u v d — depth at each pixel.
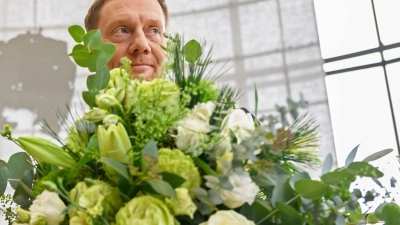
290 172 0.62
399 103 2.06
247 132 0.53
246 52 2.11
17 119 1.98
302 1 2.13
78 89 2.04
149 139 0.54
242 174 0.50
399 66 2.09
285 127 0.56
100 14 1.00
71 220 0.52
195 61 0.64
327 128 1.94
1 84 2.00
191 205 0.50
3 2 2.11
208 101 0.59
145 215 0.49
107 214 0.52
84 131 0.61
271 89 2.05
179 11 2.15
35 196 0.66
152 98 0.56
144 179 0.51
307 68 2.05
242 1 2.16
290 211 0.52
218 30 2.13
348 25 2.23
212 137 0.56
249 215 0.55
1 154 1.94
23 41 2.07
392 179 0.59
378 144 2.05
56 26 2.11
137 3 0.97
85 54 0.68
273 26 2.12
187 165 0.52
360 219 0.59
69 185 0.60
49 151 0.59
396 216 0.56
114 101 0.57
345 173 0.52
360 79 2.16
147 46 0.93
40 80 2.04
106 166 0.54
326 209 0.53
